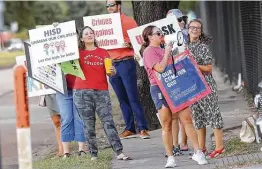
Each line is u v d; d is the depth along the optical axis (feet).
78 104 72.90
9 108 150.41
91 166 71.05
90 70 72.23
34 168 74.90
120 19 87.40
